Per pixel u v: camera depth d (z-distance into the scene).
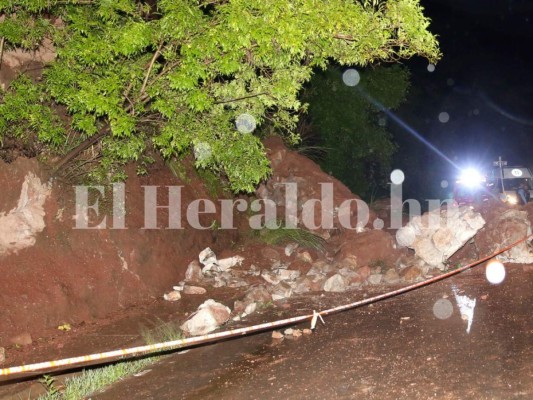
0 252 9.08
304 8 7.22
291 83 8.32
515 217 12.04
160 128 8.75
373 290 10.55
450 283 10.44
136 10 7.87
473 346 6.98
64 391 6.76
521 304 8.62
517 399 5.46
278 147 15.26
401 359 6.77
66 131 9.08
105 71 7.49
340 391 6.02
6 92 8.18
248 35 7.12
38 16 8.24
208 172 13.52
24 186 9.49
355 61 8.57
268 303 9.91
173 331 8.68
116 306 9.98
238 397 6.12
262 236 13.26
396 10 7.55
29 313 8.66
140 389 6.58
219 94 8.47
